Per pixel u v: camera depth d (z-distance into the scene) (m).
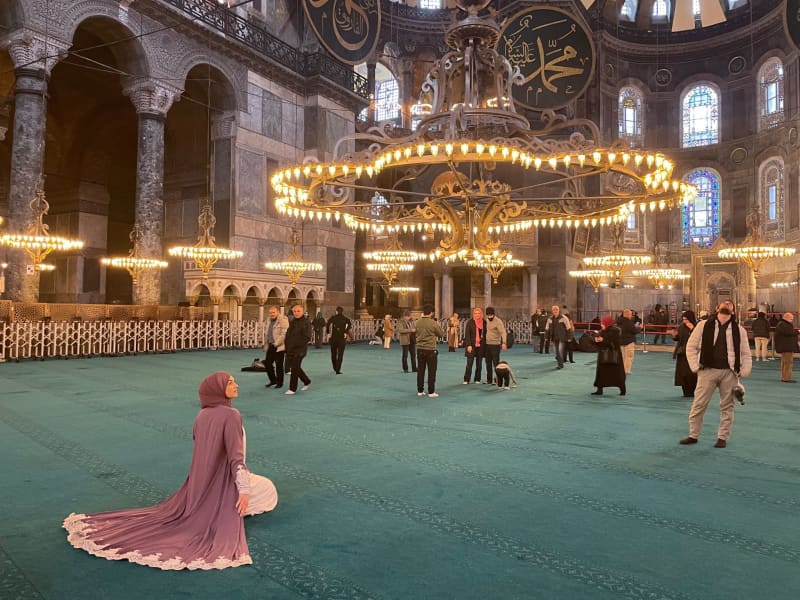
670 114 38.09
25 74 15.96
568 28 19.09
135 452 5.55
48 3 16.33
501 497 4.30
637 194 11.67
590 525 3.74
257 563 3.12
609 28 36.75
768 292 31.92
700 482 4.73
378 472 4.95
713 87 37.06
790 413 8.14
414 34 34.53
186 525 3.32
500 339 10.94
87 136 26.55
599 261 25.50
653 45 37.88
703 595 2.79
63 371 12.43
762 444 6.12
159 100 19.53
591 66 18.95
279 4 24.84
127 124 26.94
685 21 36.34
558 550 3.34
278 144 24.38
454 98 11.67
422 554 3.27
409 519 3.82
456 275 32.28
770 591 2.84
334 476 4.81
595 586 2.88
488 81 11.47
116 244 28.55
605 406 8.58
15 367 13.17
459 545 3.40
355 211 14.85
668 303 36.94
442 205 12.96
